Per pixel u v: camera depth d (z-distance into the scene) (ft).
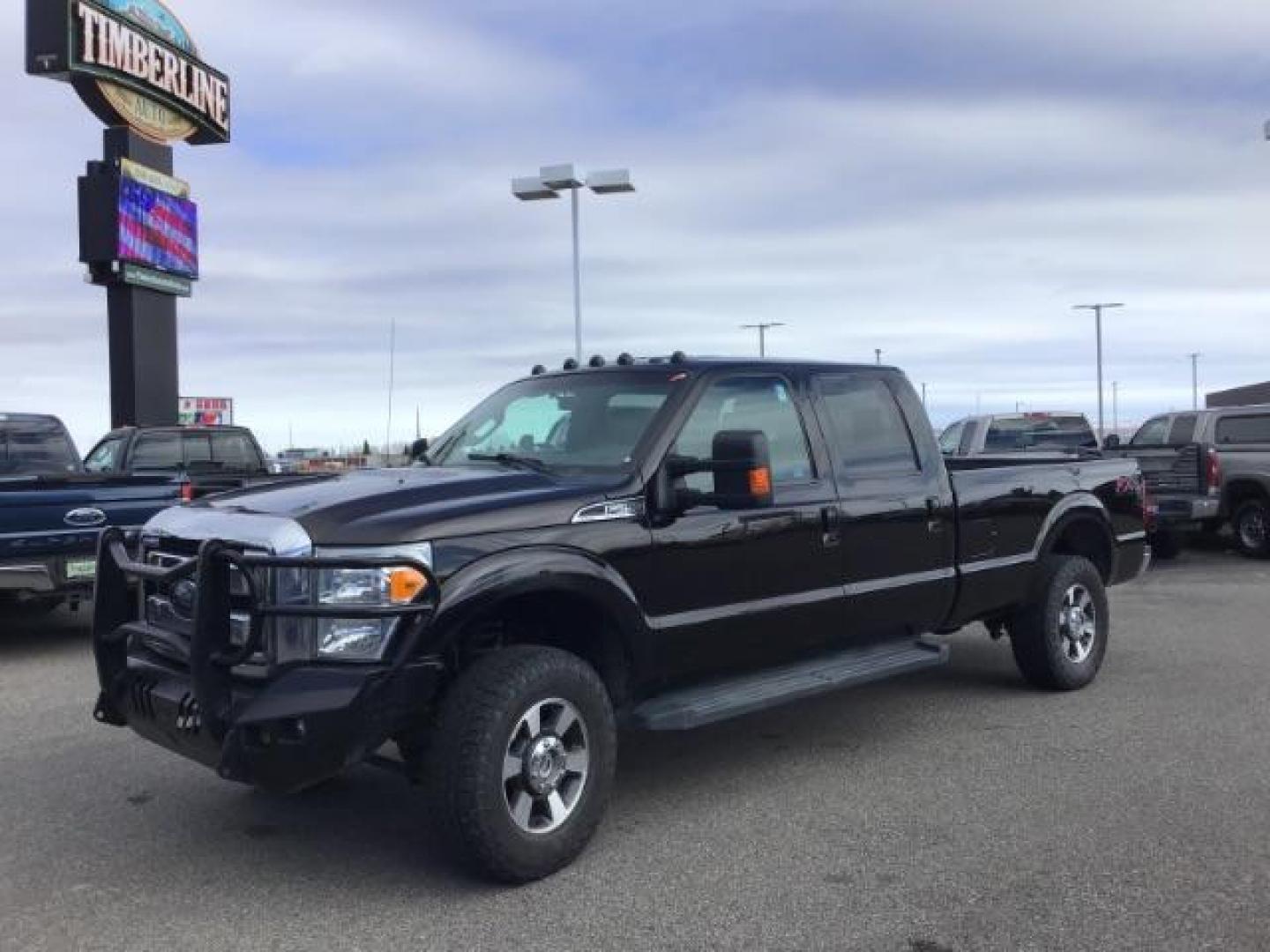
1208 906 13.08
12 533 27.99
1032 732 20.86
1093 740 20.17
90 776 18.93
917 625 20.53
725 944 12.38
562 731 14.39
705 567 16.49
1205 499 45.39
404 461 21.25
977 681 25.20
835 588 18.60
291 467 82.43
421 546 13.56
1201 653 27.99
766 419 18.28
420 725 14.12
